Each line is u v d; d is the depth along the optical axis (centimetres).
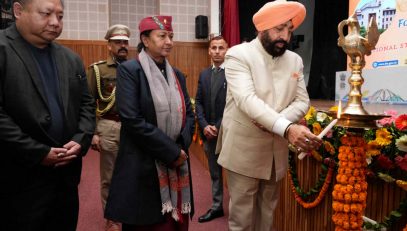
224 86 290
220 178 302
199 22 698
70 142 161
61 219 167
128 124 170
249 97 159
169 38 181
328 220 210
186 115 198
